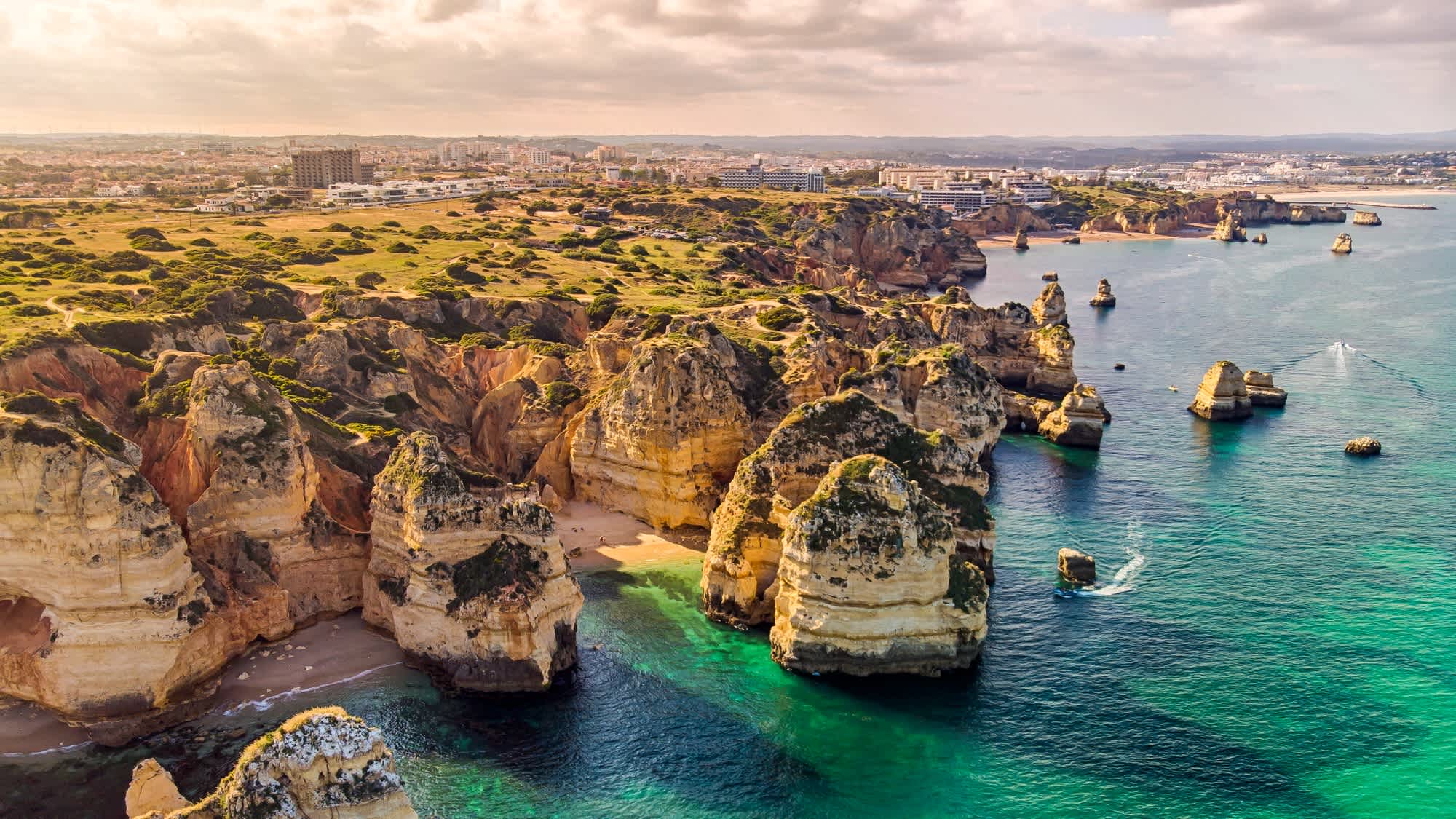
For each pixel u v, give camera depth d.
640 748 55.75
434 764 53.97
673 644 66.94
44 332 76.25
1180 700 60.53
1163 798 51.84
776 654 64.69
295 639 65.75
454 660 61.22
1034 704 60.12
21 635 56.78
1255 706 59.84
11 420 55.00
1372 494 96.00
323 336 94.19
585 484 92.69
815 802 51.66
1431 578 76.94
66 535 54.28
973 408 105.44
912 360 111.94
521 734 56.75
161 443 70.44
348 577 69.44
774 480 72.25
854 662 62.19
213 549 64.69
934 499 74.31
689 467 85.75
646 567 78.81
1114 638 68.00
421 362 103.25
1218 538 85.31
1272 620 70.50
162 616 55.88
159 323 88.25
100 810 48.97
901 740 56.62
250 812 36.31
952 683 62.34
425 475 62.59
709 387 87.19
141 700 55.47
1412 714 58.81
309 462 69.88
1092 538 85.56
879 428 76.56
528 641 60.41
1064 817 50.50
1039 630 69.19
